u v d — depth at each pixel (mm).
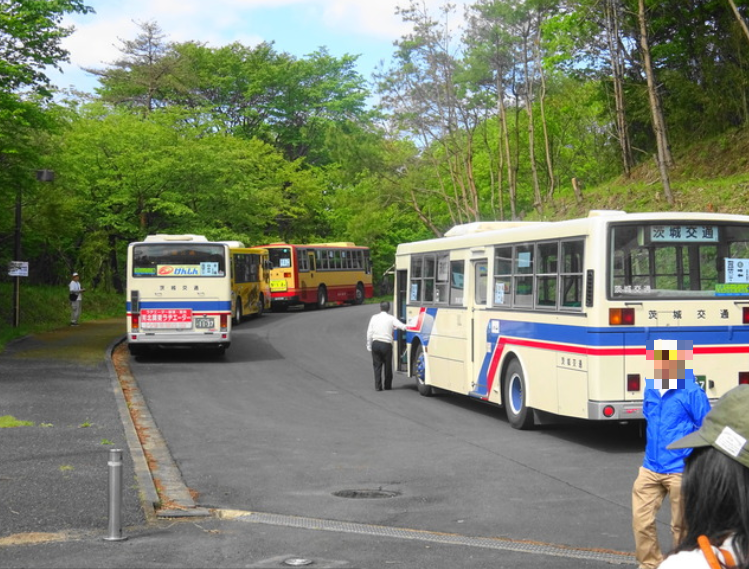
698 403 6496
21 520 8523
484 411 16906
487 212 56312
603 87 45156
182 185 49031
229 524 8656
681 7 40844
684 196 32906
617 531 8453
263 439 13797
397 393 19547
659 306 12750
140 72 64688
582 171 55000
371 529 8492
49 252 50281
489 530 8484
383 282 78500
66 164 38906
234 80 74812
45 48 27375
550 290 13828
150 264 25781
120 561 7234
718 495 2170
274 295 50844
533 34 44188
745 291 13117
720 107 38469
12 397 17172
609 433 14406
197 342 25859
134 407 17234
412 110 47406
